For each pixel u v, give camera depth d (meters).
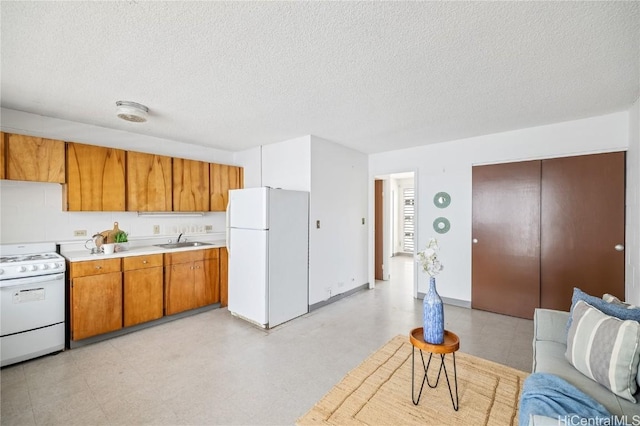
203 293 3.70
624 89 2.34
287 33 1.58
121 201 3.24
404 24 1.51
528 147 3.41
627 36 1.60
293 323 3.35
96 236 3.12
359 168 4.71
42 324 2.51
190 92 2.37
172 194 3.68
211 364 2.41
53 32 1.55
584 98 2.53
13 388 2.07
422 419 1.70
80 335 2.71
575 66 1.96
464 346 2.72
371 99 2.52
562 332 1.94
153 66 1.94
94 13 1.40
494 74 2.07
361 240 4.79
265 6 1.36
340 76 2.09
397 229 8.78
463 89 2.32
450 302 4.03
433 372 2.20
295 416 1.80
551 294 3.30
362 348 2.71
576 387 1.42
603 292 3.01
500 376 2.14
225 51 1.76
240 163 4.70
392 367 2.28
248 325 3.28
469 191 3.87
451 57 1.84
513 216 3.53
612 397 1.35
